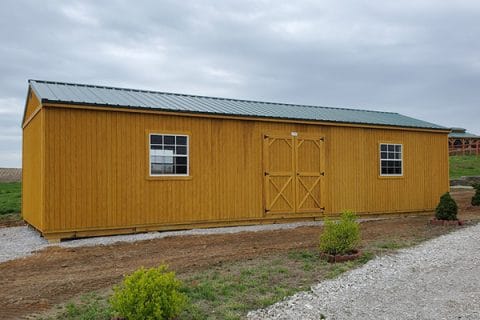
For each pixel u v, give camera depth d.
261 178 13.19
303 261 8.18
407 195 15.97
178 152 11.91
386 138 15.59
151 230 11.50
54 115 10.24
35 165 11.71
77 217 10.45
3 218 15.69
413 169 16.17
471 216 14.60
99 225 10.71
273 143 13.41
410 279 7.11
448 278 7.16
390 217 15.51
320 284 6.72
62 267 7.90
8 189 23.59
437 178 16.78
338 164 14.53
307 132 14.00
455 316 5.50
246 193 12.91
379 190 15.34
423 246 9.64
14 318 5.32
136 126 11.29
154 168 11.55
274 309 5.65
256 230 12.01
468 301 6.03
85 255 8.83
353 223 8.65
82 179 10.53
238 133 12.84
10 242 10.66
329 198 14.32
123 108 10.99
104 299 5.93
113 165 10.95
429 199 16.50
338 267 7.74
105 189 10.81
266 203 13.18
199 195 12.15
